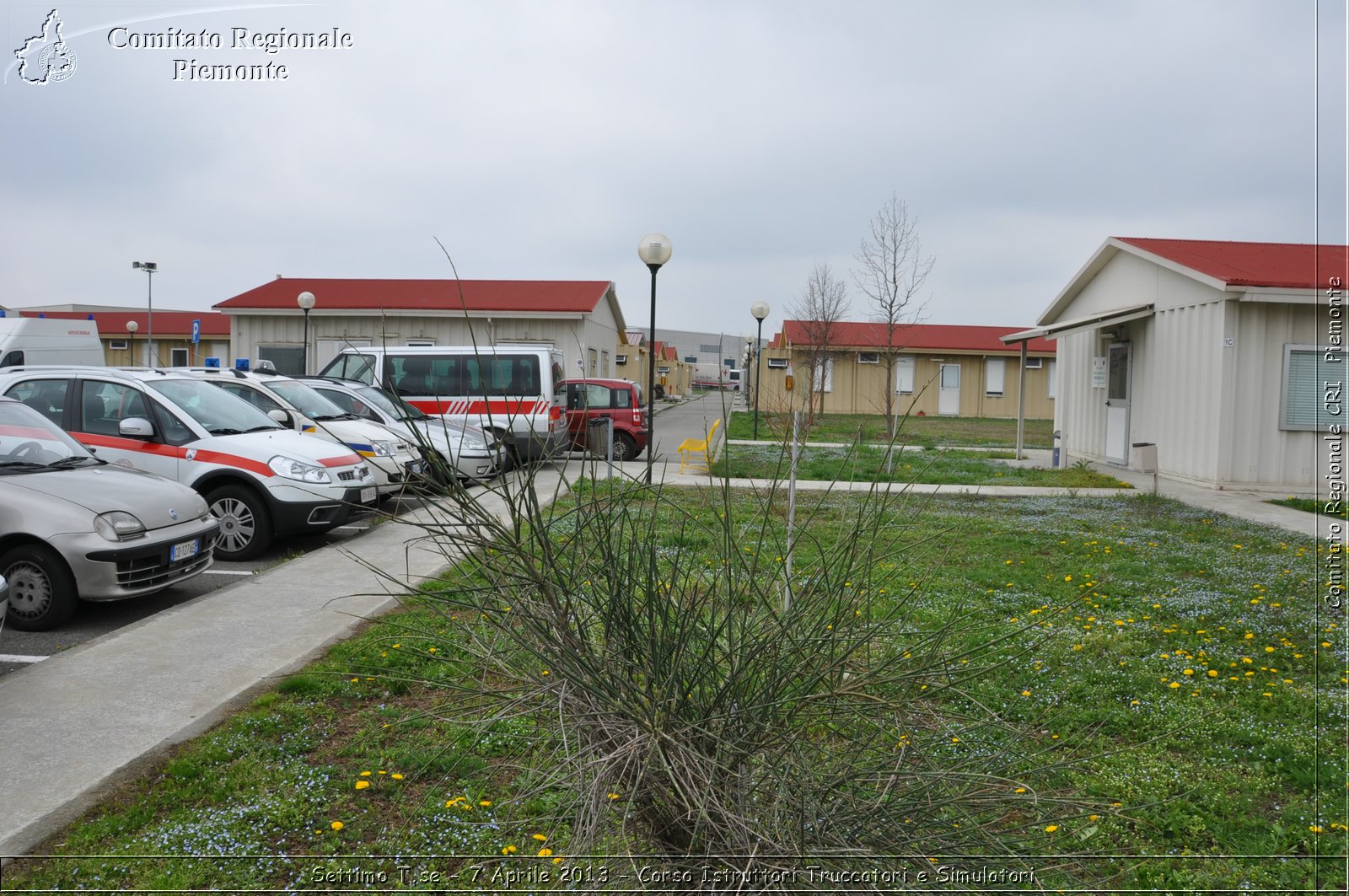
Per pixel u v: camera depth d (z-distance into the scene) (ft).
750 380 118.11
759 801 7.95
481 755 12.94
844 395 133.90
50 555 20.61
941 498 43.93
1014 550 30.53
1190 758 14.58
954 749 9.85
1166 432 52.54
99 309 145.38
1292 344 46.44
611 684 7.82
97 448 29.22
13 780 12.64
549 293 85.92
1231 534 34.40
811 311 122.93
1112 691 17.04
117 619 21.93
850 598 8.63
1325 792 13.30
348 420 39.17
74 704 15.48
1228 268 47.16
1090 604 23.17
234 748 13.79
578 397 58.18
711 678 8.00
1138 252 54.95
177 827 11.49
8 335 54.08
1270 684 17.65
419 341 81.61
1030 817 9.16
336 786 12.80
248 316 83.71
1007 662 9.15
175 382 31.14
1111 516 38.91
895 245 88.38
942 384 134.21
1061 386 70.85
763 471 50.67
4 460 22.61
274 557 29.35
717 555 9.28
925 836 8.05
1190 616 22.39
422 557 27.94
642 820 8.45
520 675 8.35
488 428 7.97
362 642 18.03
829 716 8.28
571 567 8.05
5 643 19.89
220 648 18.61
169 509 22.70
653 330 42.98
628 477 9.00
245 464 28.81
